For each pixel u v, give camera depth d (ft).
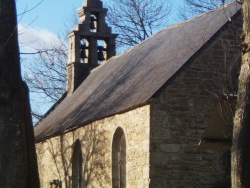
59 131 98.43
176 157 73.72
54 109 121.60
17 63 45.85
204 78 75.46
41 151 107.76
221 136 75.10
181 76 74.69
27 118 46.62
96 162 86.48
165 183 73.05
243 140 45.65
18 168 44.78
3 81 45.09
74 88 121.90
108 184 82.53
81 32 124.26
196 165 74.38
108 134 83.15
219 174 75.20
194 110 74.79
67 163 96.37
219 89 75.05
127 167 77.82
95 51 124.26
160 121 73.51
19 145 44.98
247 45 46.57
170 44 86.89
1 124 44.75
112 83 95.61
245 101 46.21
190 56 75.25
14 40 45.83
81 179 93.04
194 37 80.48
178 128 74.08
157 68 81.92
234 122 46.60
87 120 88.38
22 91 45.68
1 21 45.62
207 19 82.58
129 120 77.82
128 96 81.46
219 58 75.87
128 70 94.02
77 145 93.61
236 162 45.50
